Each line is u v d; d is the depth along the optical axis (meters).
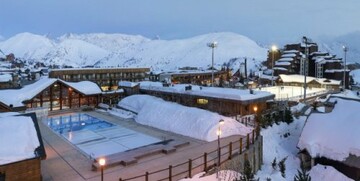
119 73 85.75
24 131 17.23
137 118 33.94
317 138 23.67
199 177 17.94
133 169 19.20
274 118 32.44
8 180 15.20
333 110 26.03
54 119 35.25
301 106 41.09
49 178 17.72
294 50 98.44
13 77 69.25
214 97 35.75
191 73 90.31
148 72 92.88
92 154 21.81
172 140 25.53
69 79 76.56
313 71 95.06
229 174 19.27
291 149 28.02
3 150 15.57
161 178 17.66
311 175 22.66
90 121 34.09
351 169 21.30
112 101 46.75
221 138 25.81
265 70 113.50
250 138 25.48
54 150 22.94
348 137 21.95
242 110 34.03
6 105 32.12
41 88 38.72
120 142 25.30
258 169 23.86
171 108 31.69
